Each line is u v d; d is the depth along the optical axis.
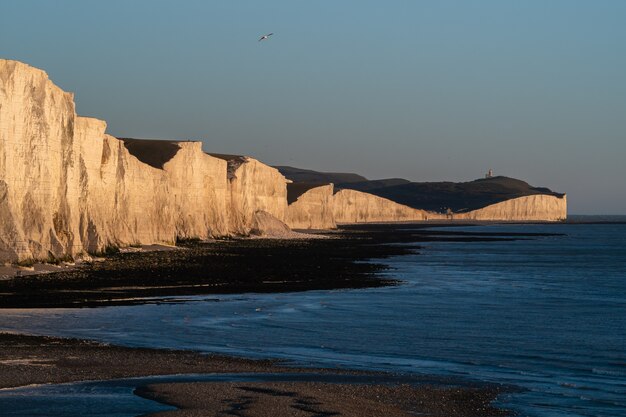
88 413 25.67
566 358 38.22
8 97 72.56
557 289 76.75
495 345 41.75
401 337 43.97
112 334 42.28
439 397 29.39
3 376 30.84
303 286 71.94
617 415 27.42
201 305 55.88
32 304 52.81
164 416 25.14
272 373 32.94
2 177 71.69
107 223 105.25
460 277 89.12
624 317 54.50
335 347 40.41
